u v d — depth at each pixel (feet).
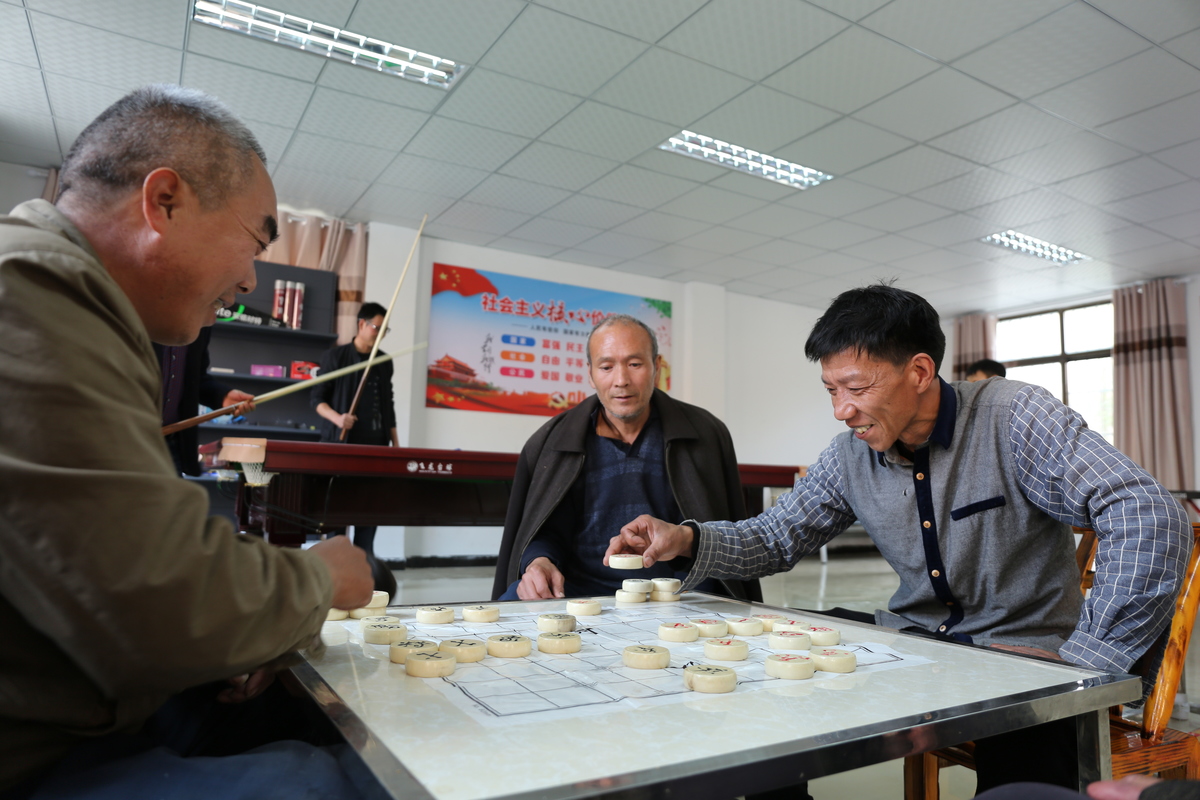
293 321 17.03
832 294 24.76
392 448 7.98
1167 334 21.74
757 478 10.23
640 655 2.40
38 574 1.60
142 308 2.44
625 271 22.48
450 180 15.83
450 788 1.42
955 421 4.04
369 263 18.40
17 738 1.89
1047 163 14.38
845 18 10.03
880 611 4.58
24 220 2.05
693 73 11.50
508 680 2.24
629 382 5.61
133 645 1.65
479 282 20.29
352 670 2.34
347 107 12.75
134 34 10.64
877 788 5.98
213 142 2.38
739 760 1.58
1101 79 11.39
